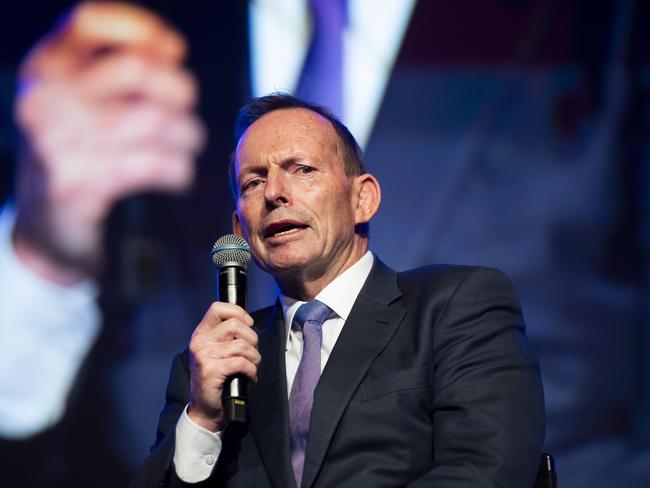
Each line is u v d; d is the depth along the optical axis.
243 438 4.21
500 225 10.20
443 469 3.71
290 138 4.43
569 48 10.45
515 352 4.08
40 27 10.27
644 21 10.38
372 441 3.92
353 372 4.06
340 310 4.36
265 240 4.38
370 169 10.23
